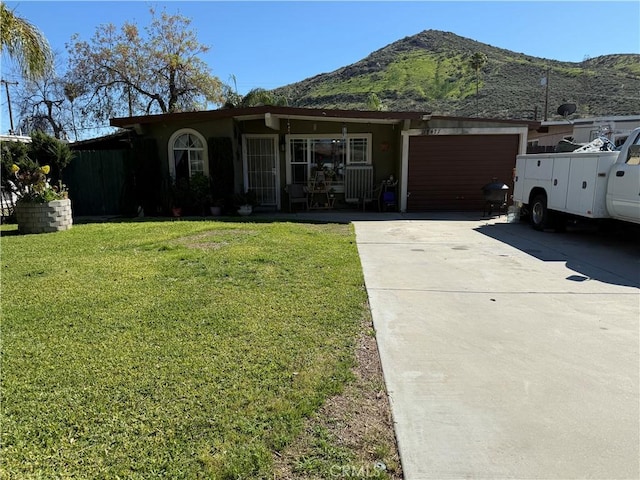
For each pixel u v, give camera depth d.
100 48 22.72
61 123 23.50
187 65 23.62
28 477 1.89
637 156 6.35
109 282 4.72
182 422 2.28
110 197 11.64
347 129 12.65
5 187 10.12
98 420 2.29
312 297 4.32
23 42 8.05
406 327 3.67
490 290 4.71
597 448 2.15
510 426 2.33
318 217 10.78
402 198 12.06
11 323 3.58
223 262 5.60
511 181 11.91
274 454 2.08
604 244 7.29
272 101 20.38
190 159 11.48
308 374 2.80
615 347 3.29
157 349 3.12
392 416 2.41
